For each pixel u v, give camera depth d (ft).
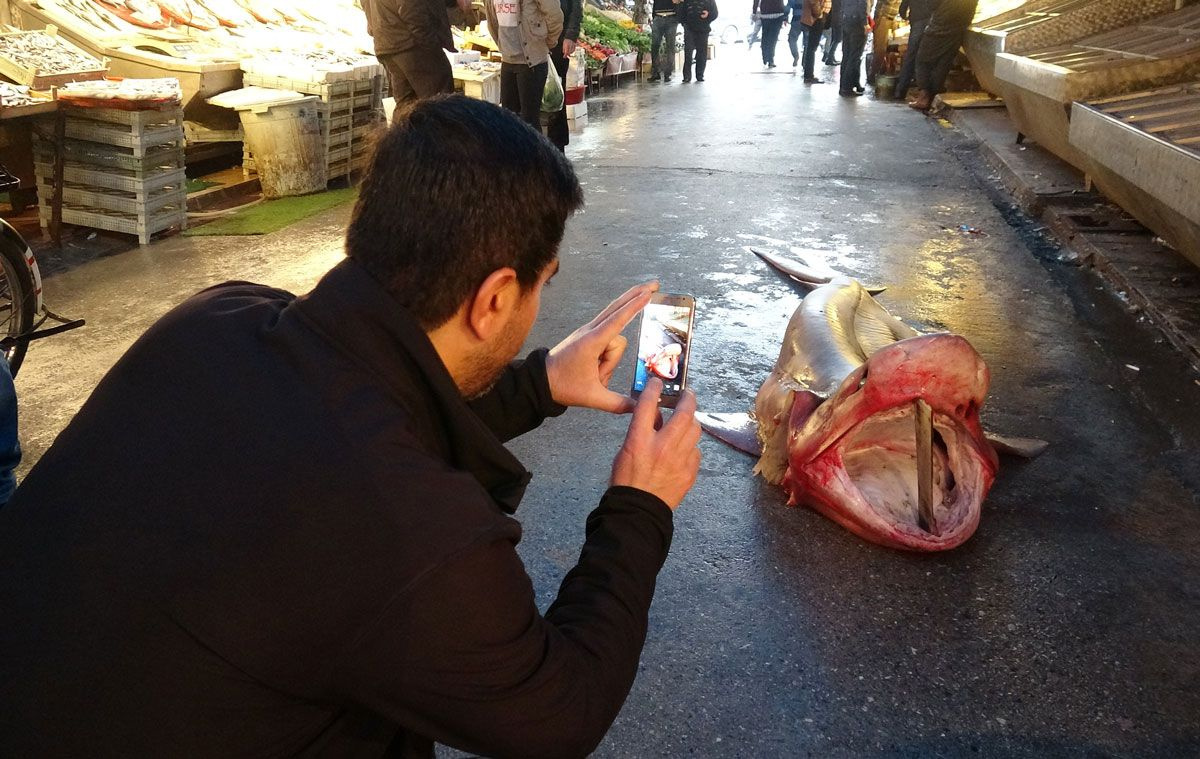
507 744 3.59
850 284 14.83
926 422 9.39
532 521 11.20
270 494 3.40
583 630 3.92
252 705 3.47
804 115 42.83
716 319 17.75
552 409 5.61
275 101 26.13
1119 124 18.51
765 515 11.28
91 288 19.38
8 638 3.52
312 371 3.62
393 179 3.66
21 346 14.11
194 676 3.40
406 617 3.35
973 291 19.34
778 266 20.58
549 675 3.61
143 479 3.55
